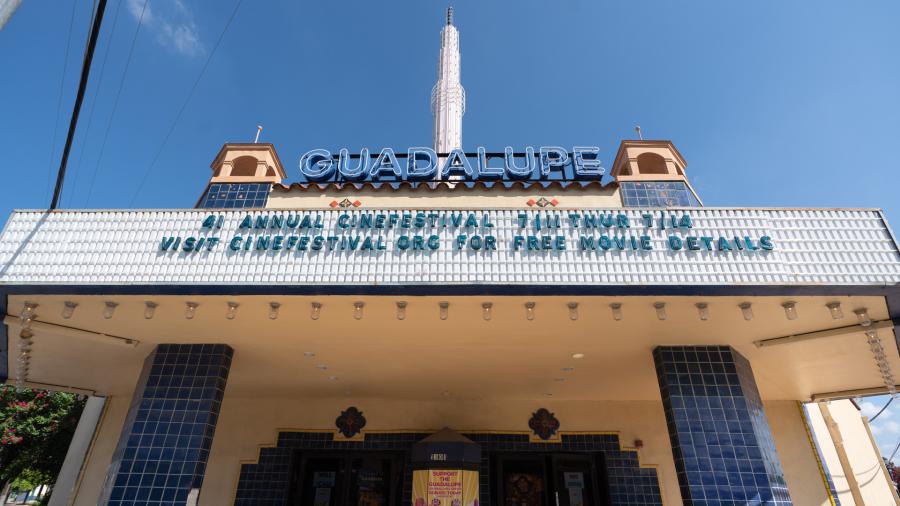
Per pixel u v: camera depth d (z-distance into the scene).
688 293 6.42
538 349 9.09
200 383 8.41
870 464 14.17
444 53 27.44
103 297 6.86
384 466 12.38
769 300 6.86
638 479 11.95
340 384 11.52
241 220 6.94
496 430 12.53
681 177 8.28
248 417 12.66
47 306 7.15
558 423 12.59
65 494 12.54
